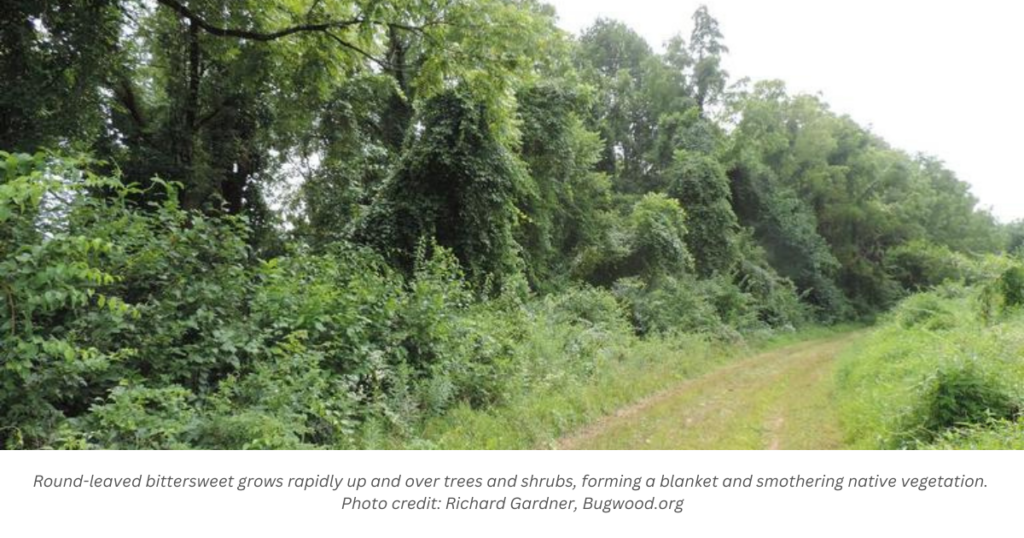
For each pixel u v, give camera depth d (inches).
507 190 553.0
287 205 679.7
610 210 941.2
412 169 521.7
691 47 1476.4
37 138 358.9
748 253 1135.0
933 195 2004.2
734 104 1402.6
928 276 1610.5
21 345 156.9
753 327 832.3
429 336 324.5
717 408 343.9
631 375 416.8
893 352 406.0
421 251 443.8
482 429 263.0
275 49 499.2
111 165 496.4
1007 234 2253.9
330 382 256.4
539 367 372.5
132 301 227.6
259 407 209.9
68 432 164.6
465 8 415.5
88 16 389.1
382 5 421.4
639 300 676.1
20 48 362.6
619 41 1585.9
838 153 1700.3
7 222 179.3
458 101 526.6
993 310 428.8
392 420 251.3
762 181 1353.3
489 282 476.4
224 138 601.0
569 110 718.5
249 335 245.0
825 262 1371.8
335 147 660.7
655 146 1277.1
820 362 600.7
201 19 464.4
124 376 201.9
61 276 166.4
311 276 316.8
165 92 594.6
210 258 258.8
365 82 666.8
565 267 754.2
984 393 225.8
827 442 265.4
